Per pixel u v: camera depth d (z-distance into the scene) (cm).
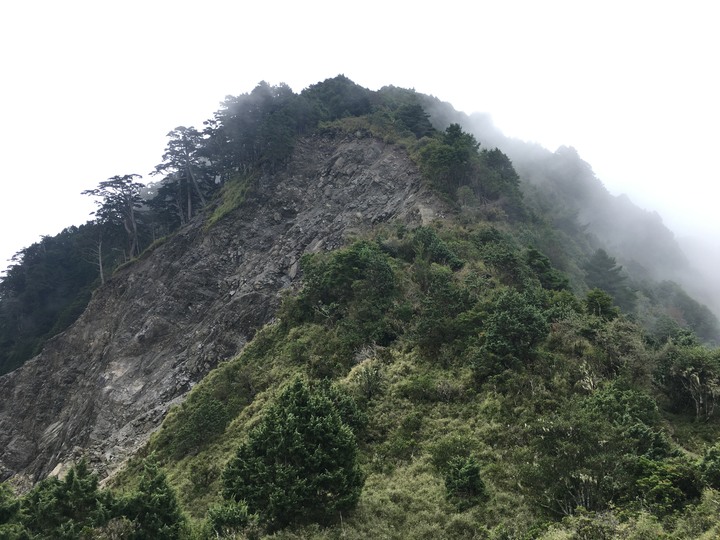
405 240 4481
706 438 2322
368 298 3647
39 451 5172
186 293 5706
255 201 6562
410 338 3241
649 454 1895
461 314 3180
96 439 4466
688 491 1672
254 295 5084
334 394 2644
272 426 2034
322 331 3678
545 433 1973
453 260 4131
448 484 1998
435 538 1762
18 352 7538
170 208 8081
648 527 1405
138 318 5812
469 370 2798
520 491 1916
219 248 6125
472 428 2427
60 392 5762
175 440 3341
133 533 1580
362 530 1788
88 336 6225
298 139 7425
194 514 2381
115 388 4919
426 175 5812
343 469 1903
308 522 1802
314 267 4266
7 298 8512
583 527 1479
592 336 2898
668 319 5628
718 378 2522
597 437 1864
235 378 3791
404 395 2781
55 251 9088
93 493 1630
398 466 2294
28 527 1506
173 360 5000
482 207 5503
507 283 3916
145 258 6788
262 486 1856
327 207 6141
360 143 7056
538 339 2808
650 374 2678
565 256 6041
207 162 8838
